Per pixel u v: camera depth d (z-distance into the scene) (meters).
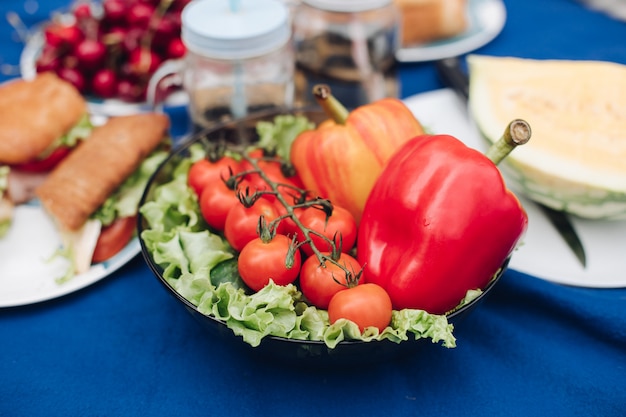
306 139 0.74
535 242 0.81
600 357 0.70
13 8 1.40
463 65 1.19
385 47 1.01
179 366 0.70
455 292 0.62
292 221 0.66
